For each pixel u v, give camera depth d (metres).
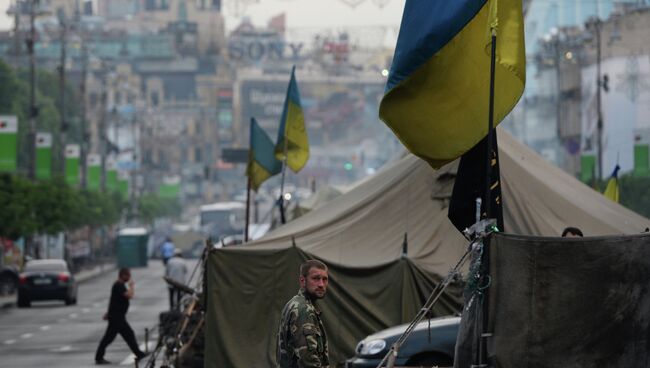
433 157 20.03
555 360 18.66
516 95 19.86
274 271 36.97
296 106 45.84
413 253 36.50
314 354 19.33
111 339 47.97
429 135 19.89
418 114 19.81
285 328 19.64
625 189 95.19
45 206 126.88
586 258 18.64
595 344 18.59
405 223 37.59
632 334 18.50
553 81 167.88
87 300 99.75
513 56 19.81
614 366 18.55
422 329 30.22
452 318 30.70
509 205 36.66
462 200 20.14
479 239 19.05
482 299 19.02
